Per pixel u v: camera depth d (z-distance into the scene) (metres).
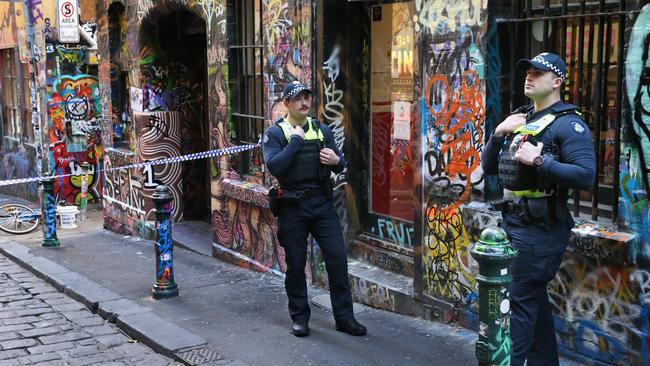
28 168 15.40
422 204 5.83
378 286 6.34
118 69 11.60
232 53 8.38
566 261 4.68
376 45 6.71
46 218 9.95
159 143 10.50
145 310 6.64
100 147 14.27
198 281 7.70
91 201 14.32
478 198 5.31
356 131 6.98
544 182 3.81
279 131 5.50
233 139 8.48
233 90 8.44
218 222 8.81
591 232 4.46
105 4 11.42
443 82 5.54
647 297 4.24
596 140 4.62
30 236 11.38
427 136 5.73
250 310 6.54
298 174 5.50
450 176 5.54
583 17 4.62
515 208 3.94
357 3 6.84
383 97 6.67
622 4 4.36
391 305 6.22
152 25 10.29
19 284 8.11
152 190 10.45
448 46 5.46
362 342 5.50
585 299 4.60
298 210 5.54
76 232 11.69
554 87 3.87
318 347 5.46
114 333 6.30
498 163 4.12
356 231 7.09
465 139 5.37
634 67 4.21
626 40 4.25
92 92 14.13
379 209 6.86
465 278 5.48
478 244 3.34
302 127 5.54
